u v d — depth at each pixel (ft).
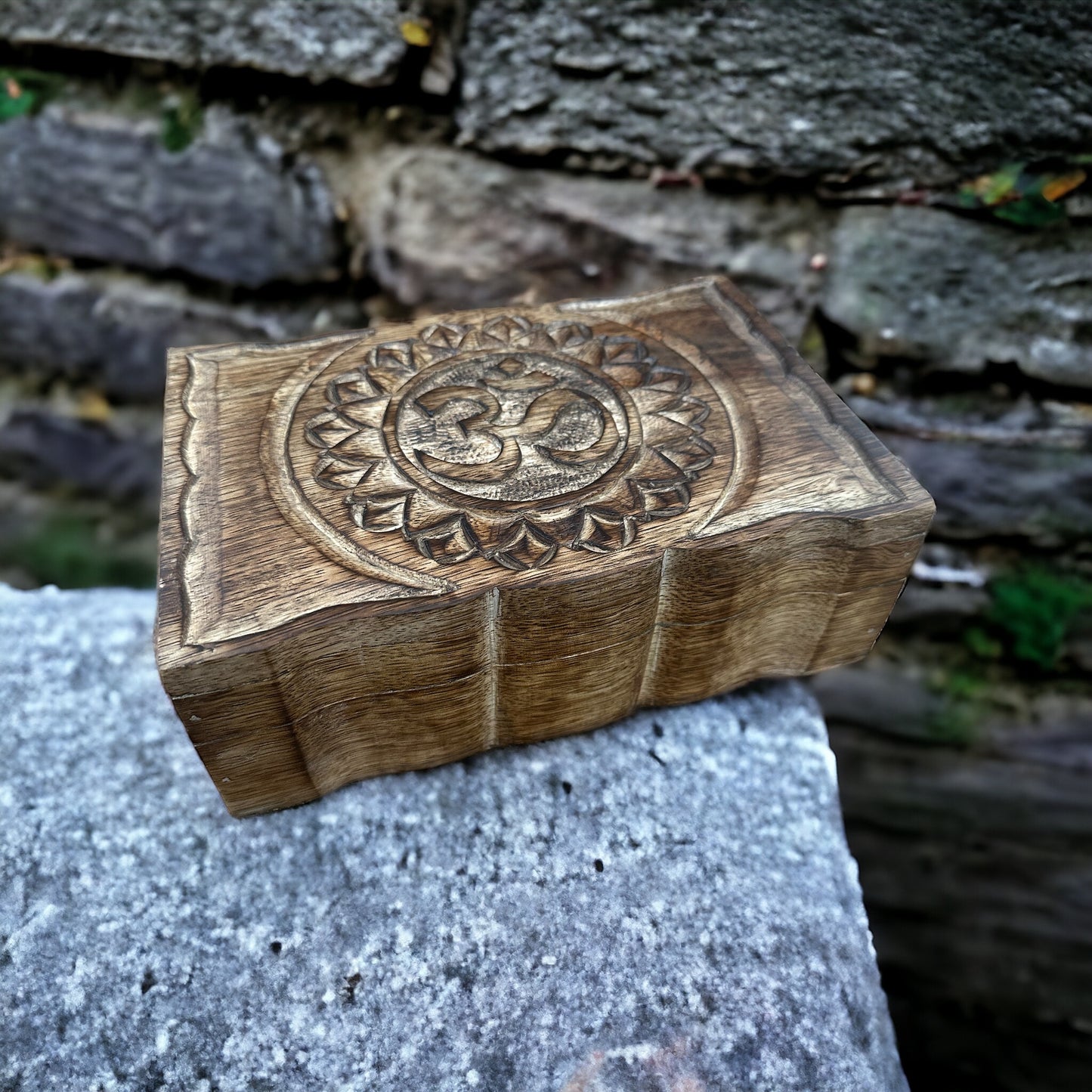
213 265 1.53
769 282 1.46
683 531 0.98
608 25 1.28
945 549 1.60
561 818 1.09
